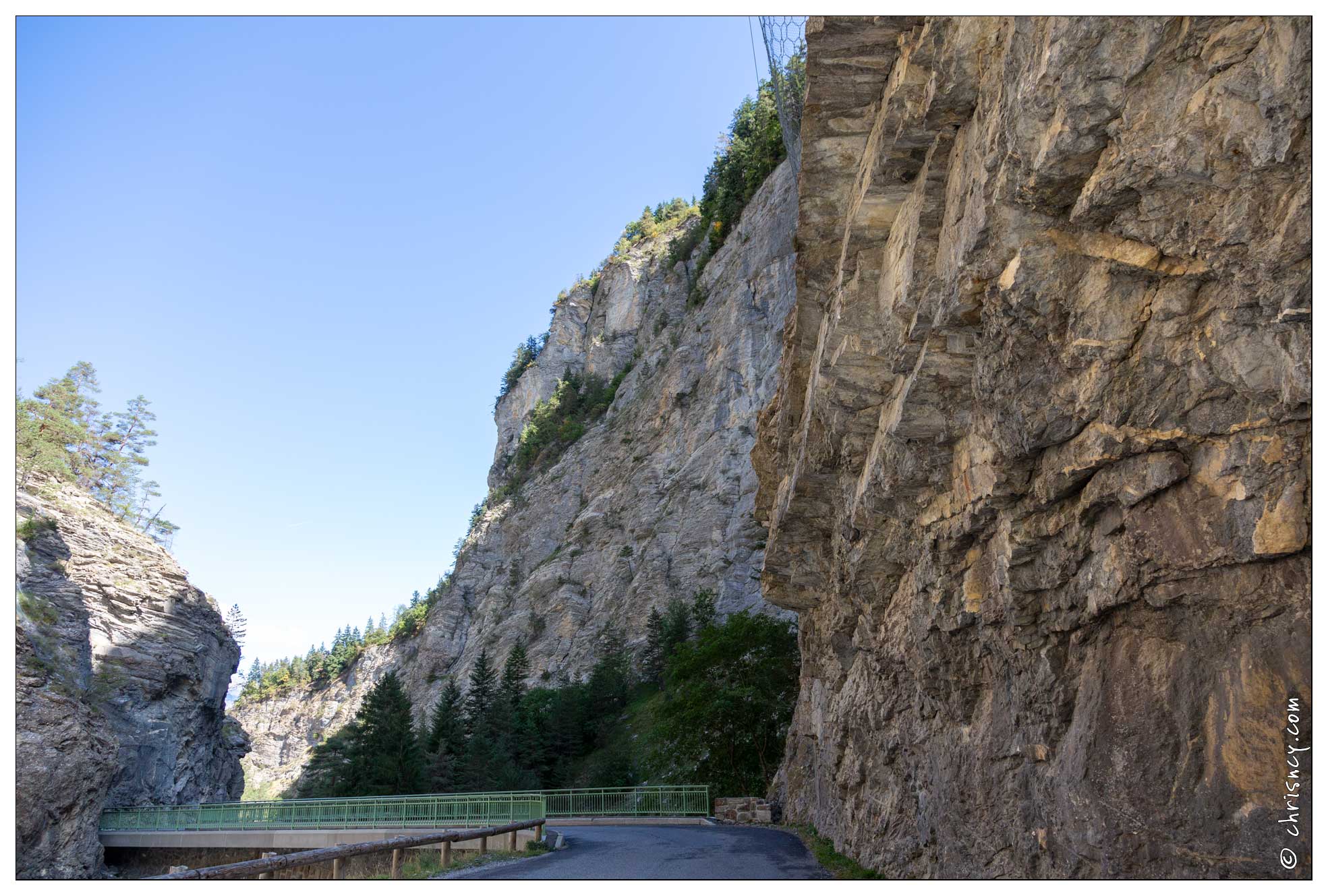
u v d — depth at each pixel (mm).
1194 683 5547
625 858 15719
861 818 13922
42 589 47625
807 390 14391
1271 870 4797
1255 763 4984
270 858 10711
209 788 54438
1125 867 5754
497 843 19484
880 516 11578
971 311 7566
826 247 11688
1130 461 6066
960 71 7227
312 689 142375
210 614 57781
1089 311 6109
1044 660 7371
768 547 18906
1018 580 7586
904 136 8398
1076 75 5375
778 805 26078
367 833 29703
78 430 74625
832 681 18109
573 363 134250
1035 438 6852
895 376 10141
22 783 35188
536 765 49469
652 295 120375
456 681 86750
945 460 9180
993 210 6520
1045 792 7051
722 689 33188
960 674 9492
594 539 83500
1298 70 4500
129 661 49625
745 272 80438
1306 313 4742
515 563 98312
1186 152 5062
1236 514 5246
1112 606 6371
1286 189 4762
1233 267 5125
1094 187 5676
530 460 119250
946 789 9711
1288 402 4914
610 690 56938
